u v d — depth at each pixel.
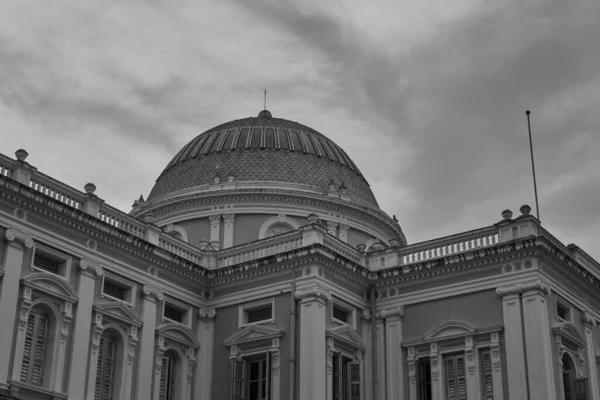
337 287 33.03
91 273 29.94
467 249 33.03
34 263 28.33
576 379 30.34
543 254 30.84
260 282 33.69
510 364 29.91
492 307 31.23
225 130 46.56
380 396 32.66
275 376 31.53
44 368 27.78
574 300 32.88
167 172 46.22
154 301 32.28
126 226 32.56
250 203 41.72
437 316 32.53
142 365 30.97
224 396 32.69
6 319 26.53
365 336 33.72
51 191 29.77
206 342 34.03
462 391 31.02
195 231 41.94
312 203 42.09
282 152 44.53
